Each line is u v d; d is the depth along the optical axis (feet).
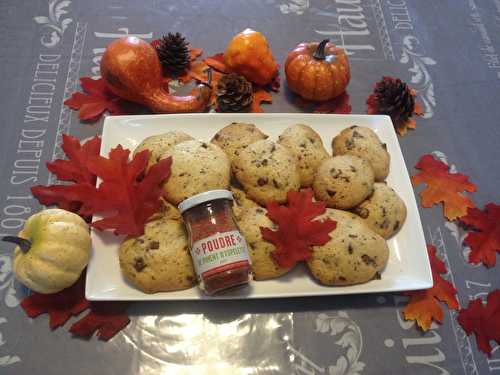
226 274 1.02
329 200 1.23
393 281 1.20
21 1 1.71
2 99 1.49
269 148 1.23
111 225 1.12
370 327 1.20
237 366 1.12
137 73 1.39
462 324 1.22
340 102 1.62
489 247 1.36
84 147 1.37
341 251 1.14
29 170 1.37
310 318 1.20
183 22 1.76
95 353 1.11
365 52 1.77
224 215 1.07
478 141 1.60
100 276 1.13
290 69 1.55
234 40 1.53
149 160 1.24
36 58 1.60
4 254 1.22
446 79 1.74
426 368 1.16
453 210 1.42
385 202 1.25
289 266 1.13
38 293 1.15
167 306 1.18
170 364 1.11
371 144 1.34
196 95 1.48
